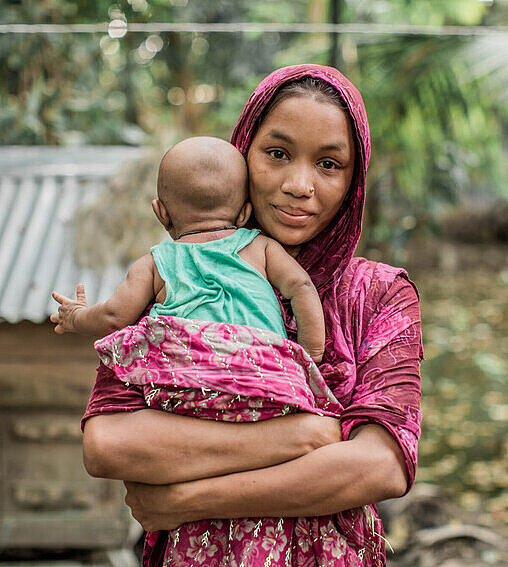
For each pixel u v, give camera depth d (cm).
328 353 141
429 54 493
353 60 492
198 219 140
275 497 127
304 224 138
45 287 335
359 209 144
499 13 573
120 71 712
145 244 344
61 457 357
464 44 489
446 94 504
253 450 129
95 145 605
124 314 137
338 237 147
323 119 134
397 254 629
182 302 132
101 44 636
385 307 143
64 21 582
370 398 134
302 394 130
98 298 327
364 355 140
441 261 1157
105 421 132
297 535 132
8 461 355
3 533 356
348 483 127
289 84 139
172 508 129
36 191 389
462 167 584
